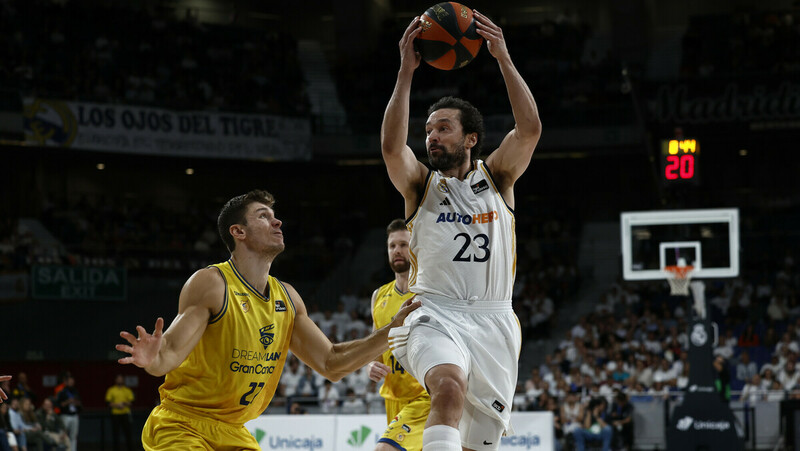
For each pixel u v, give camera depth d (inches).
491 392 152.9
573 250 880.9
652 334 663.1
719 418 415.8
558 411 515.2
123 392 617.6
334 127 912.3
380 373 210.5
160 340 142.3
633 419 506.0
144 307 805.2
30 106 759.7
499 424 158.6
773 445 501.0
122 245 829.2
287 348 173.2
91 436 644.7
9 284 738.8
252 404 166.2
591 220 959.0
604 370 597.6
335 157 907.4
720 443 414.0
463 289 153.4
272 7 1037.2
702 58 917.8
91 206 853.2
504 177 159.8
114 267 790.5
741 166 930.1
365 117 926.4
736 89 851.4
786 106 833.5
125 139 797.9
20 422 504.7
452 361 142.6
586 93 918.4
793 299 752.3
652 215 433.7
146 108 810.2
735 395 570.6
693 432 417.4
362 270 901.8
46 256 764.6
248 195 169.2
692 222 428.8
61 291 759.7
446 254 153.7
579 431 503.2
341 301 821.9
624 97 896.3
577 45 969.5
